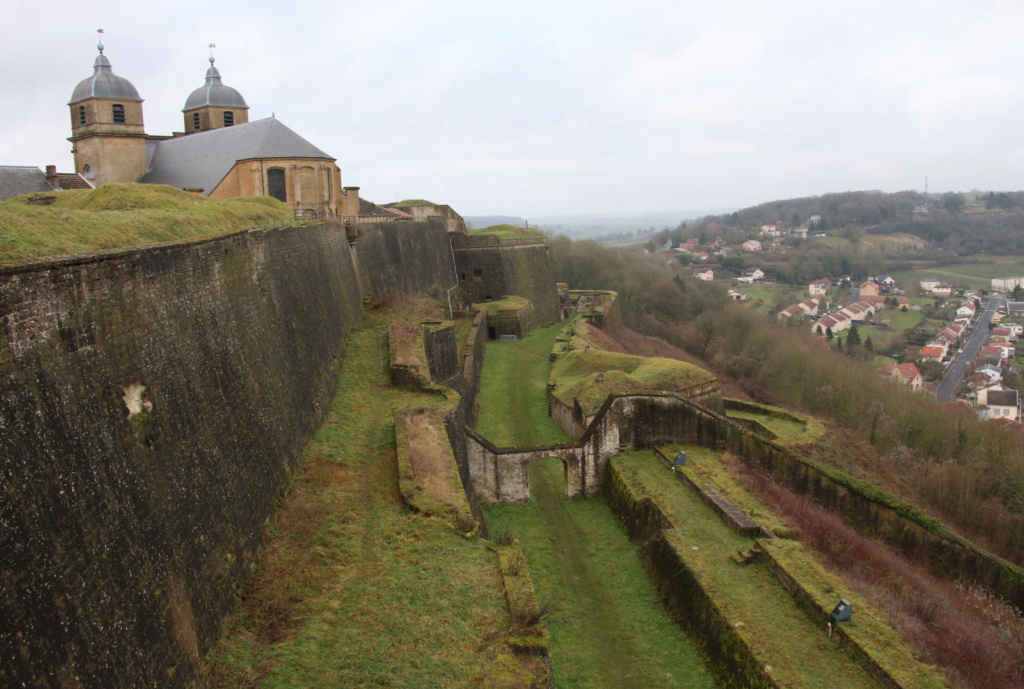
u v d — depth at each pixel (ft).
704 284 415.03
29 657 30.81
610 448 115.03
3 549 30.96
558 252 378.94
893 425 181.57
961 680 61.31
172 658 42.24
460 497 74.18
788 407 224.12
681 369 161.38
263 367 74.13
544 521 105.60
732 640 68.54
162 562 43.78
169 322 53.26
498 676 48.01
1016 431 169.58
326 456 82.69
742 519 88.58
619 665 72.59
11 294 35.14
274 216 118.93
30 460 34.24
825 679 61.46
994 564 93.45
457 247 250.57
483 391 169.48
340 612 54.95
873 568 85.71
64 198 100.48
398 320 138.72
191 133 229.86
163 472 46.83
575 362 172.86
